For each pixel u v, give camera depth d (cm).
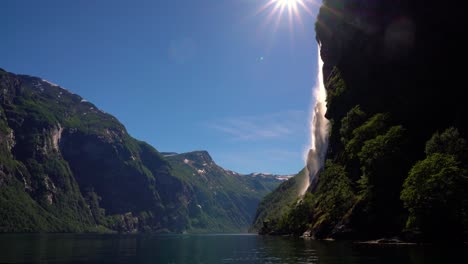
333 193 10500
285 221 15312
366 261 3912
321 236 9450
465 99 7875
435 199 5969
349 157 9981
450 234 6009
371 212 7800
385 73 10431
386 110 9888
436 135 6800
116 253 6081
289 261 4250
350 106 11962
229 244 9219
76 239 13038
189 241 11838
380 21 10906
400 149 7969
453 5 8725
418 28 9512
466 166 6316
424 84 8975
